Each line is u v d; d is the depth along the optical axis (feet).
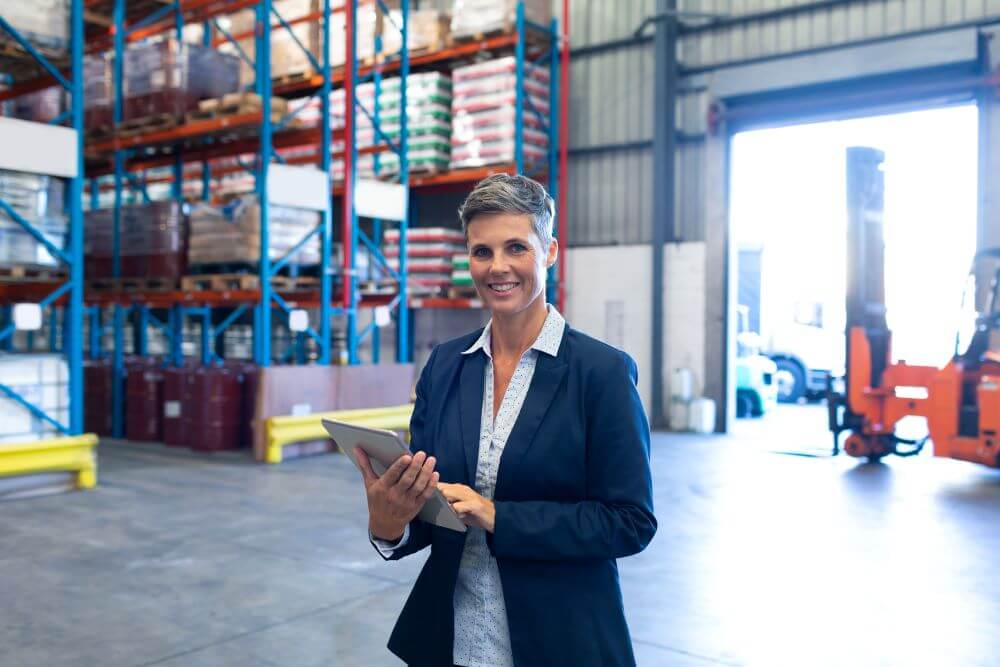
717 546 18.74
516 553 4.86
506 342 5.36
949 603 15.06
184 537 18.93
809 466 29.68
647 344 39.75
